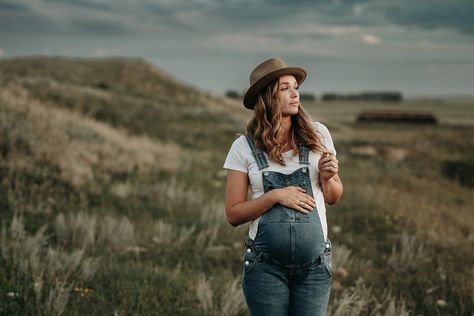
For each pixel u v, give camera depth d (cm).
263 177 264
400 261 636
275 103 266
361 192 1103
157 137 2209
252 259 263
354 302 464
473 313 477
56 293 449
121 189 943
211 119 3084
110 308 441
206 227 769
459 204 1297
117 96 3019
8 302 428
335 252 632
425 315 485
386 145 2662
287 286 263
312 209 260
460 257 675
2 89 1481
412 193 1313
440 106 17912
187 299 477
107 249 621
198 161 1520
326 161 259
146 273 538
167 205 893
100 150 1266
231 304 452
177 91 4978
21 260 506
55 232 671
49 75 4806
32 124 1182
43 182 916
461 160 2291
